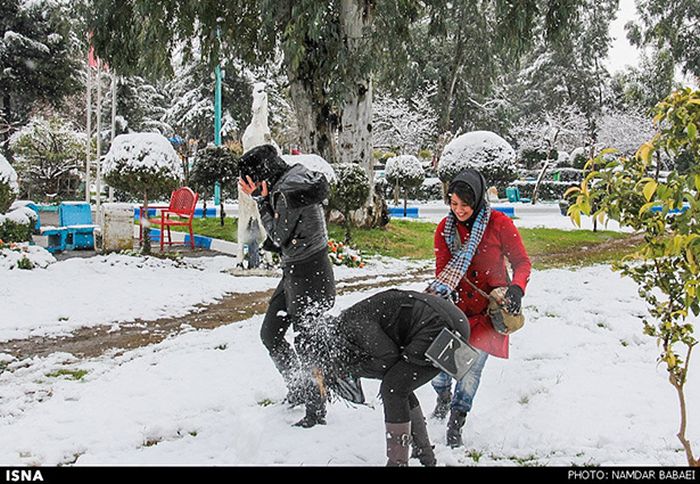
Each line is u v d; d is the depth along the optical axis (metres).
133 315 9.12
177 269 12.38
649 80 38.53
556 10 18.19
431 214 28.27
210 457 4.36
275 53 20.06
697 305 3.58
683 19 35.97
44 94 37.09
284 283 5.00
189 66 43.41
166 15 16.14
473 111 48.03
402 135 42.31
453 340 3.64
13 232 12.54
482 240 4.68
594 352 6.83
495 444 4.57
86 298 9.80
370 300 3.89
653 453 4.30
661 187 3.43
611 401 5.35
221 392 5.68
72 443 4.63
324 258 4.93
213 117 42.34
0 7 35.09
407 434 3.75
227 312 9.58
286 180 4.78
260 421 4.93
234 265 13.45
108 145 39.00
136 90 41.28
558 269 13.95
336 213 18.25
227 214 24.52
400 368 3.74
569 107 48.72
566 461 4.19
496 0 17.69
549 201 40.34
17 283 10.17
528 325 8.02
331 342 3.94
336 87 17.09
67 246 15.17
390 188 31.05
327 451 4.41
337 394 4.11
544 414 5.09
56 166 30.97
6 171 12.47
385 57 19.16
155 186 13.63
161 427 4.87
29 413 5.32
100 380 6.16
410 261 15.50
